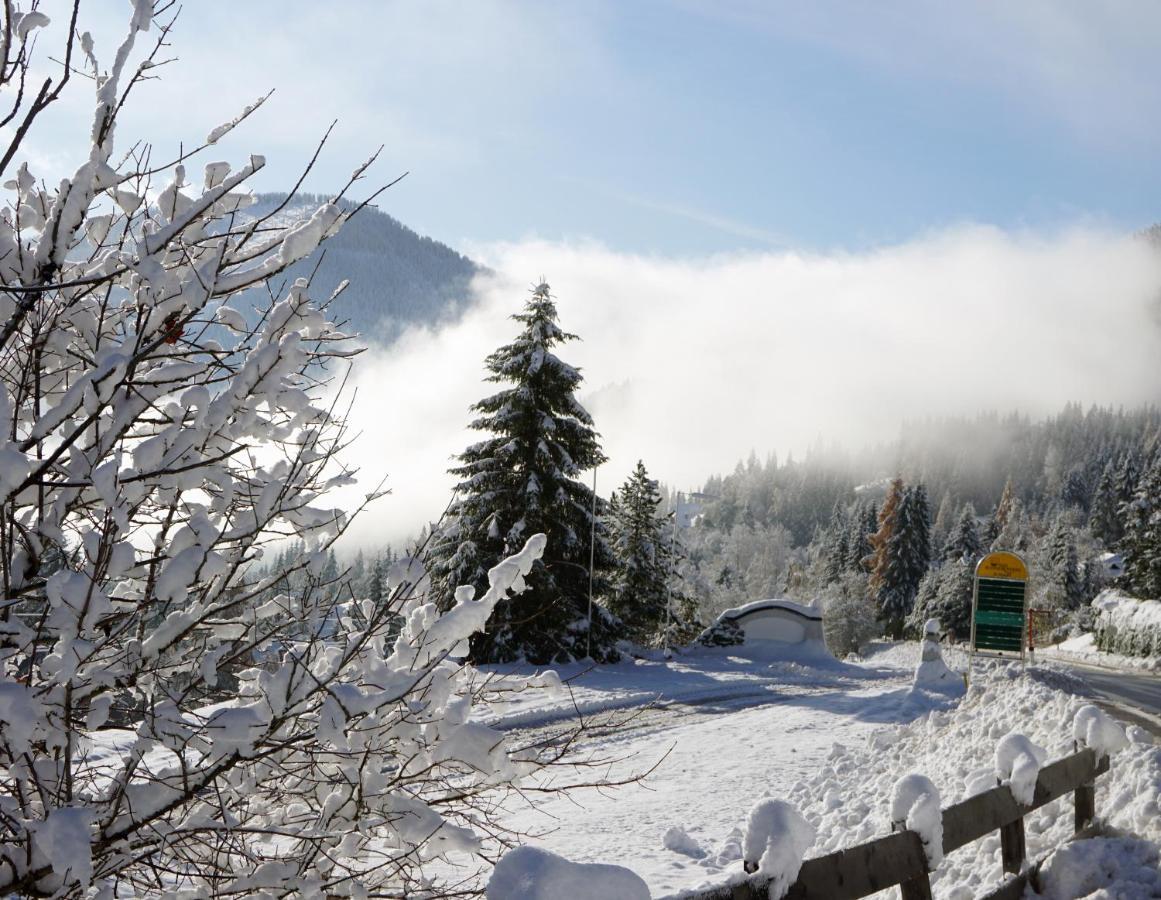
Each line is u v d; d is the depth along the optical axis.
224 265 3.85
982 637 21.81
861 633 90.62
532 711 17.50
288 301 3.80
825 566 125.19
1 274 3.76
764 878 3.59
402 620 4.41
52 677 3.57
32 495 3.70
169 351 3.94
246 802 4.08
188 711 3.71
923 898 4.63
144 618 3.73
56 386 4.02
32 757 3.55
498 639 26.22
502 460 28.56
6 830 3.32
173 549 3.63
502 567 4.34
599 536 29.73
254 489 4.05
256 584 4.03
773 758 13.62
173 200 3.83
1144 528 63.50
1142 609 55.91
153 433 3.99
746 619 38.78
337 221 3.83
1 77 3.34
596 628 29.00
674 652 36.62
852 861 4.14
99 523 3.69
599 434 29.86
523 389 29.05
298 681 3.62
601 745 14.59
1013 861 5.94
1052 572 97.75
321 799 4.21
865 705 19.69
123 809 3.60
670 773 12.49
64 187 3.48
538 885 2.62
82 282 3.30
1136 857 5.82
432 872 6.65
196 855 3.96
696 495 45.66
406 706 3.90
